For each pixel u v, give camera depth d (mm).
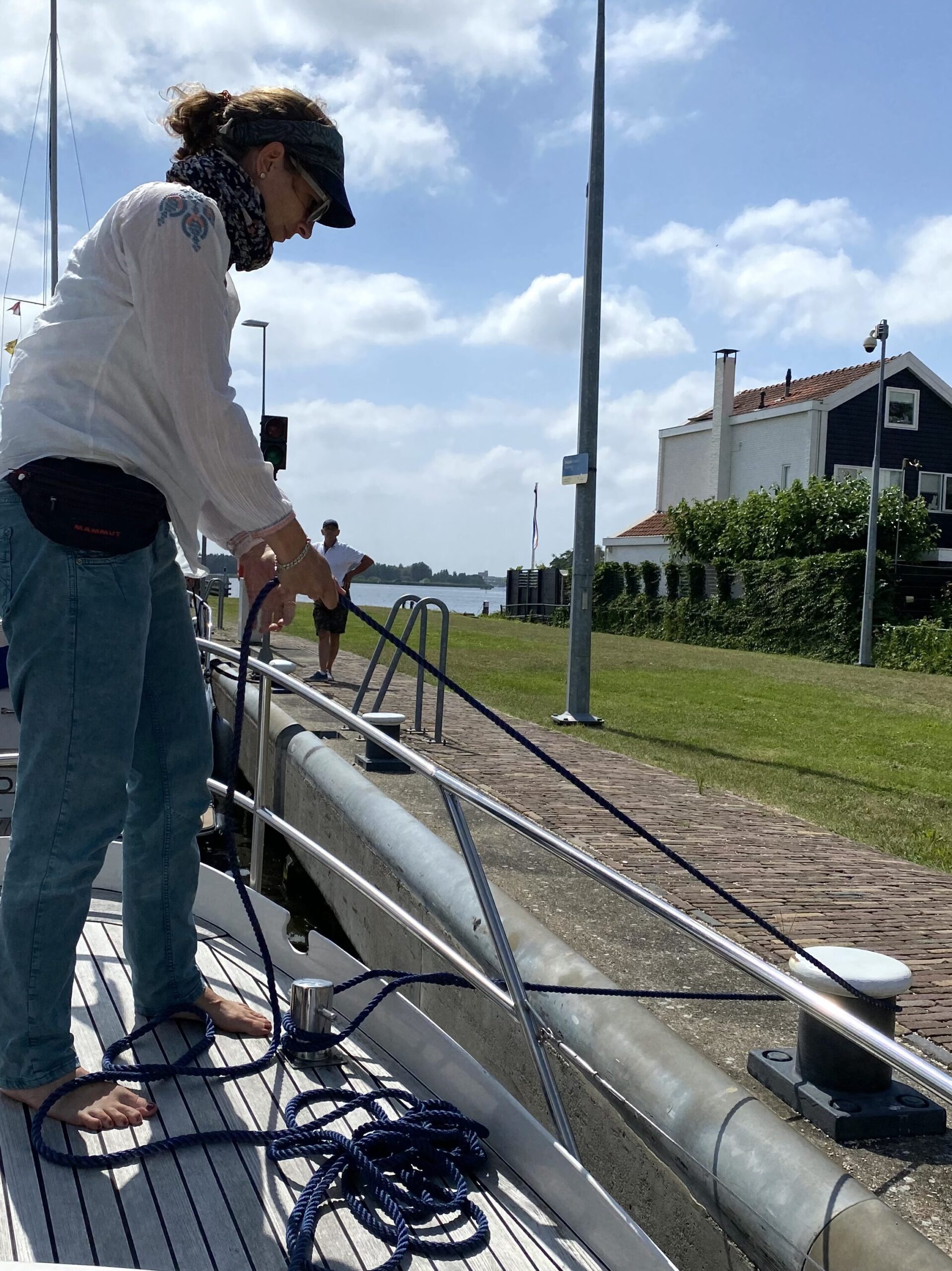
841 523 25359
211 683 7344
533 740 8891
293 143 2066
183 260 1847
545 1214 1824
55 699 1907
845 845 5852
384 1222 1736
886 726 11344
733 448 34344
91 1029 2289
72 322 1936
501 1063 3076
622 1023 2492
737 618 25812
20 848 1930
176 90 2148
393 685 12219
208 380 1861
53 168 14938
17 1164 1805
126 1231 1661
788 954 3975
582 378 10500
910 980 2412
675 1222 2195
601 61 10359
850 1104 2367
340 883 5094
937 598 23109
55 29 14695
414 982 2344
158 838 2258
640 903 1791
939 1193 2145
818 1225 1777
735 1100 2105
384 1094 2072
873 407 31156
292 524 1978
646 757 8508
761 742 9852
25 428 1922
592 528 10461
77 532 1887
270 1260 1619
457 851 4020
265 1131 1904
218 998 2363
